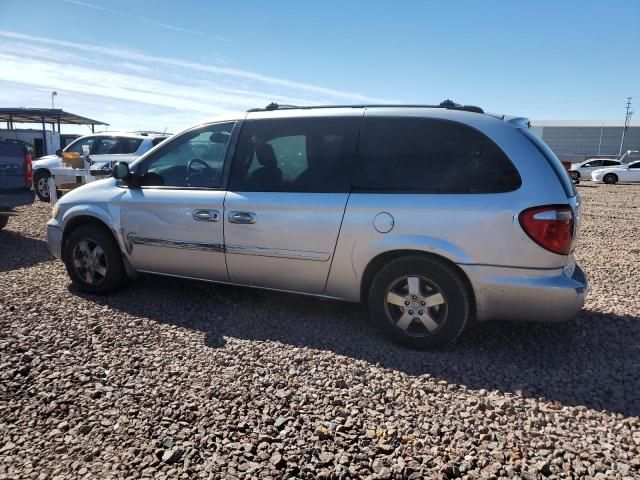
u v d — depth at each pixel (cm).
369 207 384
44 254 691
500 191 357
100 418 286
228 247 435
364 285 403
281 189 418
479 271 358
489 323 443
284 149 425
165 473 243
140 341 390
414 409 302
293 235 408
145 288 521
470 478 242
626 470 249
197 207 444
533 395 323
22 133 3141
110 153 1227
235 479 239
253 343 391
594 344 405
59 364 348
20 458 252
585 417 298
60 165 1258
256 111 453
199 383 327
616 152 8662
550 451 264
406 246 373
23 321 421
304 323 437
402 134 391
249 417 289
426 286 377
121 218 479
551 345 402
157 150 483
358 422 286
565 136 8956
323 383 330
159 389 318
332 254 398
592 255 775
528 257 349
